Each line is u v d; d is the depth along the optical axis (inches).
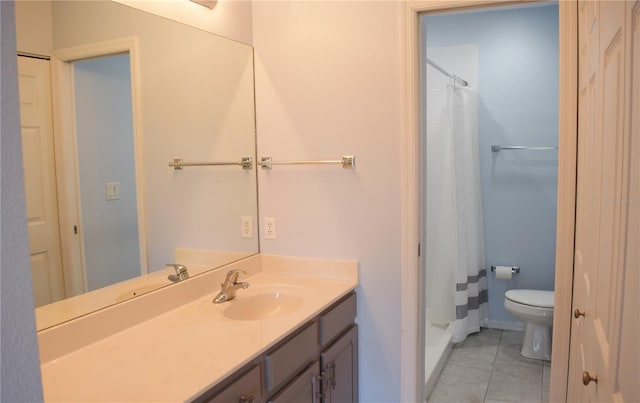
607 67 34.2
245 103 91.7
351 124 86.0
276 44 91.0
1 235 19.5
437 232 139.9
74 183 62.0
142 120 71.6
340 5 85.4
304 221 91.6
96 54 64.8
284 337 63.4
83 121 63.1
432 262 141.0
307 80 88.9
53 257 59.1
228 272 80.7
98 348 58.8
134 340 61.2
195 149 81.3
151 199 73.5
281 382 64.1
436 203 139.2
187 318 69.8
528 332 130.1
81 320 59.1
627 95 26.0
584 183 55.0
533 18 141.7
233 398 54.1
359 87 85.0
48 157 58.8
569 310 73.5
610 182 31.6
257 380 58.9
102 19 65.4
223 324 66.7
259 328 64.7
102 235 65.4
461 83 140.7
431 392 110.8
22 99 55.8
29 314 20.7
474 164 145.3
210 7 83.4
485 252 152.6
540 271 147.3
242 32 90.7
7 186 19.7
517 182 147.5
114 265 66.9
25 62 56.1
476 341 142.6
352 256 88.0
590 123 47.8
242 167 91.6
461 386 113.7
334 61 86.4
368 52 83.9
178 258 77.4
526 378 117.3
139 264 70.9
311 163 89.0
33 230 57.0
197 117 81.3
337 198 88.4
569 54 69.7
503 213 149.9
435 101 135.4
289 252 93.5
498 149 147.9
